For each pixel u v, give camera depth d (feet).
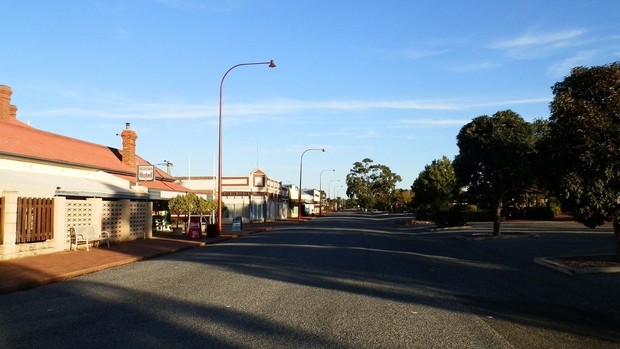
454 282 43.42
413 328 26.78
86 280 45.55
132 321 28.17
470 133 96.53
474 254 68.85
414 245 84.74
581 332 26.25
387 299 35.17
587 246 73.67
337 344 23.56
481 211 176.24
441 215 143.95
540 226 131.34
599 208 51.31
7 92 103.45
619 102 51.72
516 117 94.68
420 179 180.55
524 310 31.81
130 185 103.96
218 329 26.30
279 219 256.11
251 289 39.01
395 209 388.78
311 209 379.35
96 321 28.25
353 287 40.22
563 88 57.41
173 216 140.05
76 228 69.72
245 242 94.07
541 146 57.26
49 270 49.24
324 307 32.19
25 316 30.09
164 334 25.23
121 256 63.82
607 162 50.88
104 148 123.44
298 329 26.37
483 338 24.84
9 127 92.94
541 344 23.86
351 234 118.11
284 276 46.29
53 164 90.12
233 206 210.18
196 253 72.02
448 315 30.14
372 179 460.96
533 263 57.88
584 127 51.03
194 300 34.55
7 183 59.00
